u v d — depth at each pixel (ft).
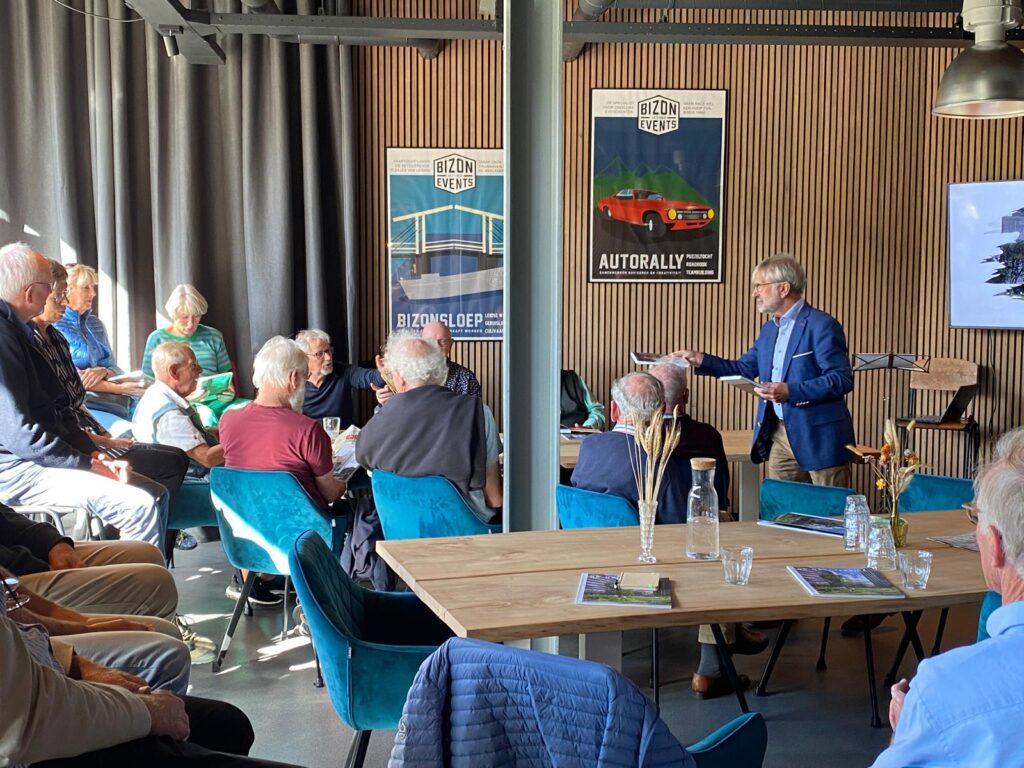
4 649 5.96
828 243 25.41
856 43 20.62
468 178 24.62
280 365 14.39
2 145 22.76
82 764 6.68
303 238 23.91
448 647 5.60
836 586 8.86
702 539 9.84
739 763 6.36
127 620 9.44
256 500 13.61
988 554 5.49
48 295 15.15
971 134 25.09
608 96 24.61
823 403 16.83
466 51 24.32
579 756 5.29
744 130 25.03
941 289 25.46
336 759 11.37
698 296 25.32
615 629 8.07
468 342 25.00
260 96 23.21
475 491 14.26
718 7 22.17
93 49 22.79
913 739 4.89
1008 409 25.12
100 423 18.79
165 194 23.36
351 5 23.61
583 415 22.94
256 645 15.05
